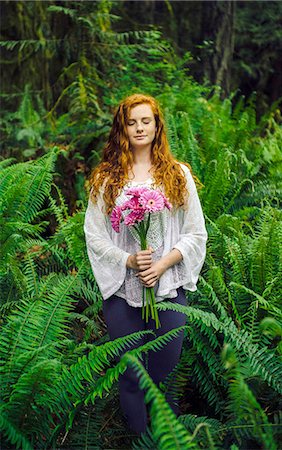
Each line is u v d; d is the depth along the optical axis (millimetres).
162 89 6496
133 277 2641
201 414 3080
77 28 6590
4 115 6953
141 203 2492
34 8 7082
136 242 2664
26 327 2699
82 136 5711
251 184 4609
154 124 2711
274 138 5734
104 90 6512
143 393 2699
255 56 11016
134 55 7164
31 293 3404
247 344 2770
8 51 7254
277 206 4406
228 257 3447
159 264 2588
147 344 2393
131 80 6535
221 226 3633
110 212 2668
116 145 2744
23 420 2506
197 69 8141
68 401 2533
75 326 3559
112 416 2947
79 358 2516
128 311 2664
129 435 2723
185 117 4957
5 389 2547
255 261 3191
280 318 3006
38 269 3947
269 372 2707
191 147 4672
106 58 6789
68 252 3857
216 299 2975
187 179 2746
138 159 2736
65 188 5426
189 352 2990
